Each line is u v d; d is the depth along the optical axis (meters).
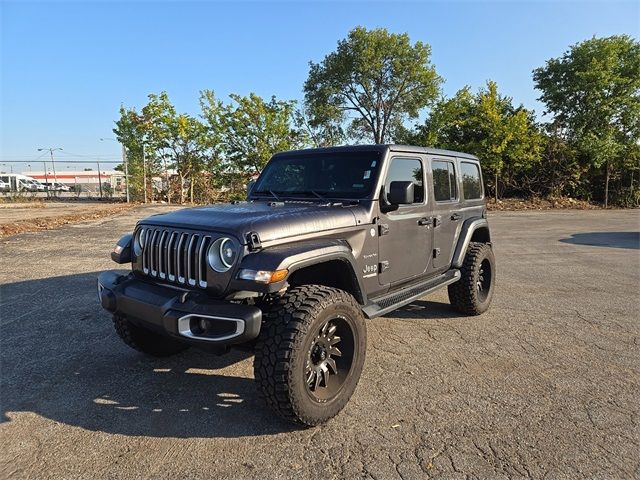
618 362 4.27
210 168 29.81
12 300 6.00
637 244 12.35
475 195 5.86
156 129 28.55
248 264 2.89
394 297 4.15
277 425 3.12
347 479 2.55
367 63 37.78
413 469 2.64
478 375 3.96
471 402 3.47
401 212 4.25
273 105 29.27
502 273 8.50
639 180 28.69
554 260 9.90
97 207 23.20
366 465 2.68
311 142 30.44
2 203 25.59
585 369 4.11
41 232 12.81
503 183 28.16
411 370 4.06
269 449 2.84
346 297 3.22
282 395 2.86
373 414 3.28
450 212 5.12
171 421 3.16
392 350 4.54
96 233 12.65
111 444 2.87
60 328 4.97
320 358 3.11
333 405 3.13
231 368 4.05
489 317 5.68
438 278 4.94
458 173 5.36
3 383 3.68
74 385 3.67
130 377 3.83
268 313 3.03
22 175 39.28
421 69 38.66
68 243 10.84
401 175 4.29
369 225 3.83
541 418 3.24
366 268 3.82
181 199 29.56
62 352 4.33
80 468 2.62
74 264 8.36
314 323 2.95
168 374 3.91
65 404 3.37
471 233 5.43
